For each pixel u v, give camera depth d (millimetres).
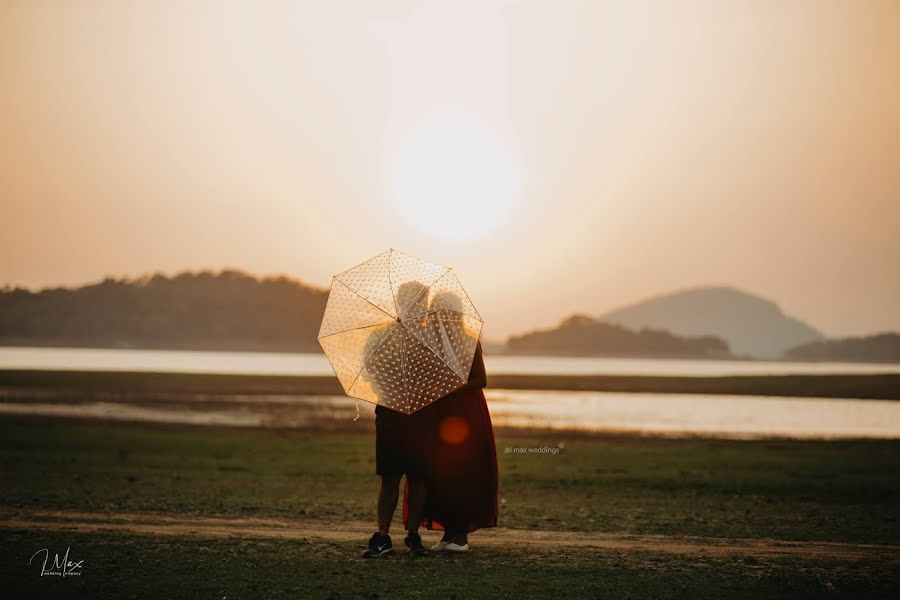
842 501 14969
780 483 17562
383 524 9148
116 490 14539
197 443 25203
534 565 8734
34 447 22906
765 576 8359
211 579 8062
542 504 14141
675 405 45844
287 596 7523
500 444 26297
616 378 77500
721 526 11727
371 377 8812
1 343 187000
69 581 7973
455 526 9289
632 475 18812
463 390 9234
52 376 61781
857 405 47312
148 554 9039
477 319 9016
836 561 9102
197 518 11742
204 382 59594
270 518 11938
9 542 9516
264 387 55250
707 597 7590
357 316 8836
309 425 32406
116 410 37406
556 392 58406
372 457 22453
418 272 9078
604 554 9367
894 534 11164
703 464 21359
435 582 7992
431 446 9180
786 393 58312
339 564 8688
